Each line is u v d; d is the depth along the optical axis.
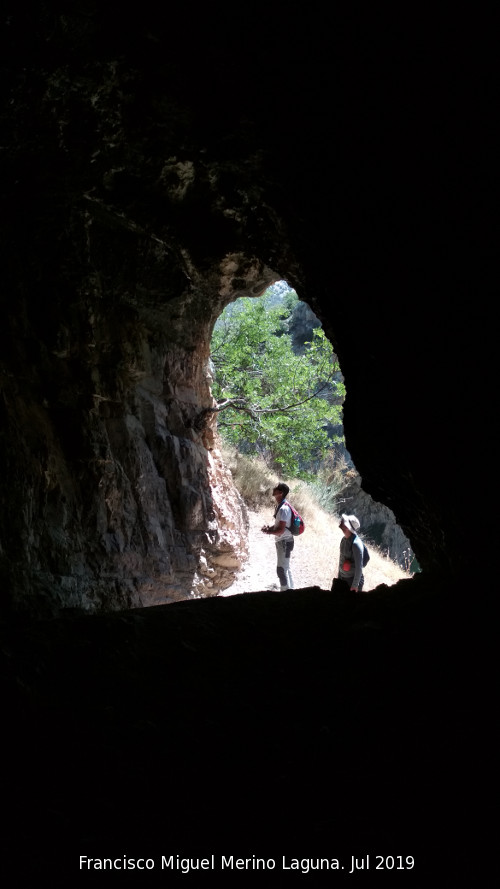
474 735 2.37
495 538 3.42
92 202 6.89
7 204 5.99
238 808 2.12
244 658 3.62
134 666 3.39
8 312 6.23
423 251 3.74
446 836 1.85
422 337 3.96
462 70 3.07
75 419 7.22
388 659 3.27
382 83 3.63
